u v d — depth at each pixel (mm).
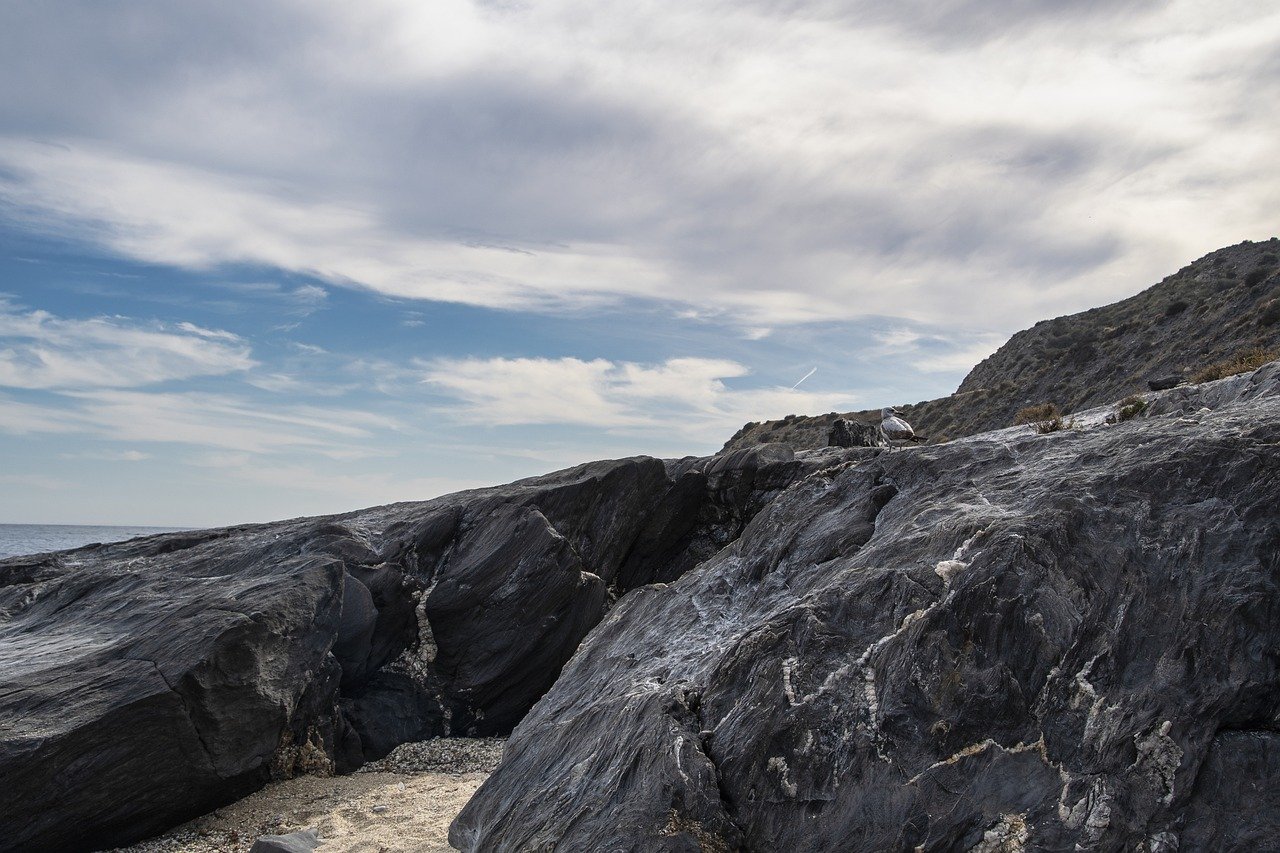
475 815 6820
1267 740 4227
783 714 5207
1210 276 51219
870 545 6625
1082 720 4523
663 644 7324
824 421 52250
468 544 15039
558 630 13977
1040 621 4875
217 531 17828
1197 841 4027
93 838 9289
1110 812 4184
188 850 9141
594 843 5129
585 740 6457
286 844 7973
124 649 10711
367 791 10609
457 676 13672
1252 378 7453
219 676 10156
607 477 16266
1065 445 6738
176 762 9688
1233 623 4520
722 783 5148
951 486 6945
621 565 16703
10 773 8781
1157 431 6027
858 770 4816
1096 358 43125
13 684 10031
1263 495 4938
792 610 6004
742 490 16984
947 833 4402
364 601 13422
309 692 11648
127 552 17359
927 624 5152
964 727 4719
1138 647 4645
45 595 15078
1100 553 5078
